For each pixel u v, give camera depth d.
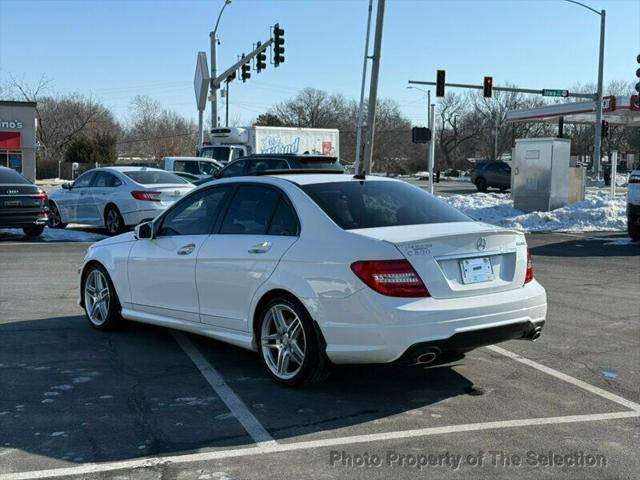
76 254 13.50
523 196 21.91
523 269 5.46
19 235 16.97
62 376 5.77
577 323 7.87
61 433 4.56
